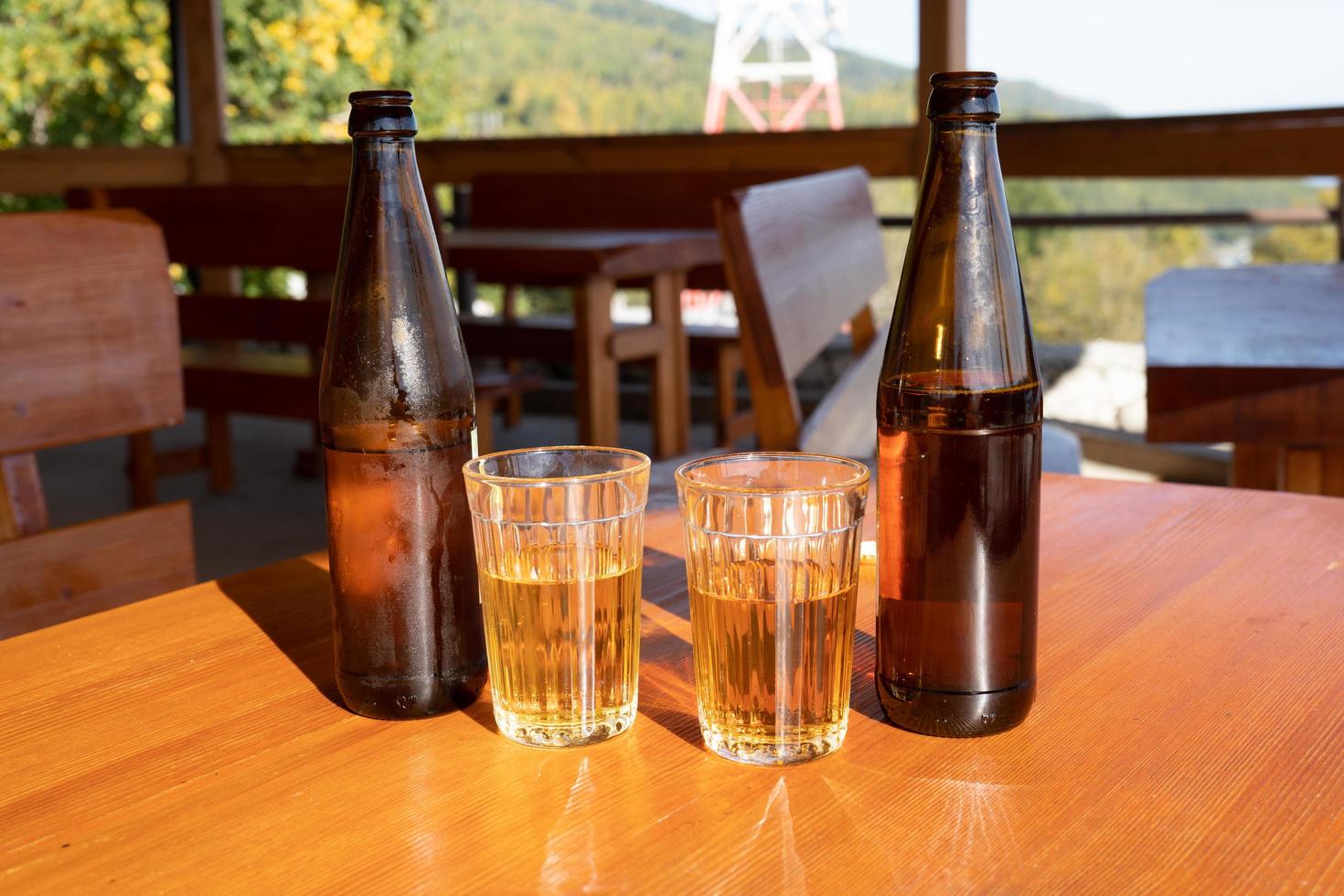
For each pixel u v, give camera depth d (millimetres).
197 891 468
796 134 4242
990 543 567
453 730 605
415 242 613
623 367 5141
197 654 719
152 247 1438
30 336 1305
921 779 543
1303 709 611
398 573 601
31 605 1279
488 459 596
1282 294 1804
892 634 589
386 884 469
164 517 1420
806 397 4750
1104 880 463
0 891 471
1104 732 587
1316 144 3516
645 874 471
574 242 2982
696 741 586
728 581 546
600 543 569
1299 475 1536
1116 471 4223
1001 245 579
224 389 3699
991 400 560
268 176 5363
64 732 614
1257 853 480
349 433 596
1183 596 777
